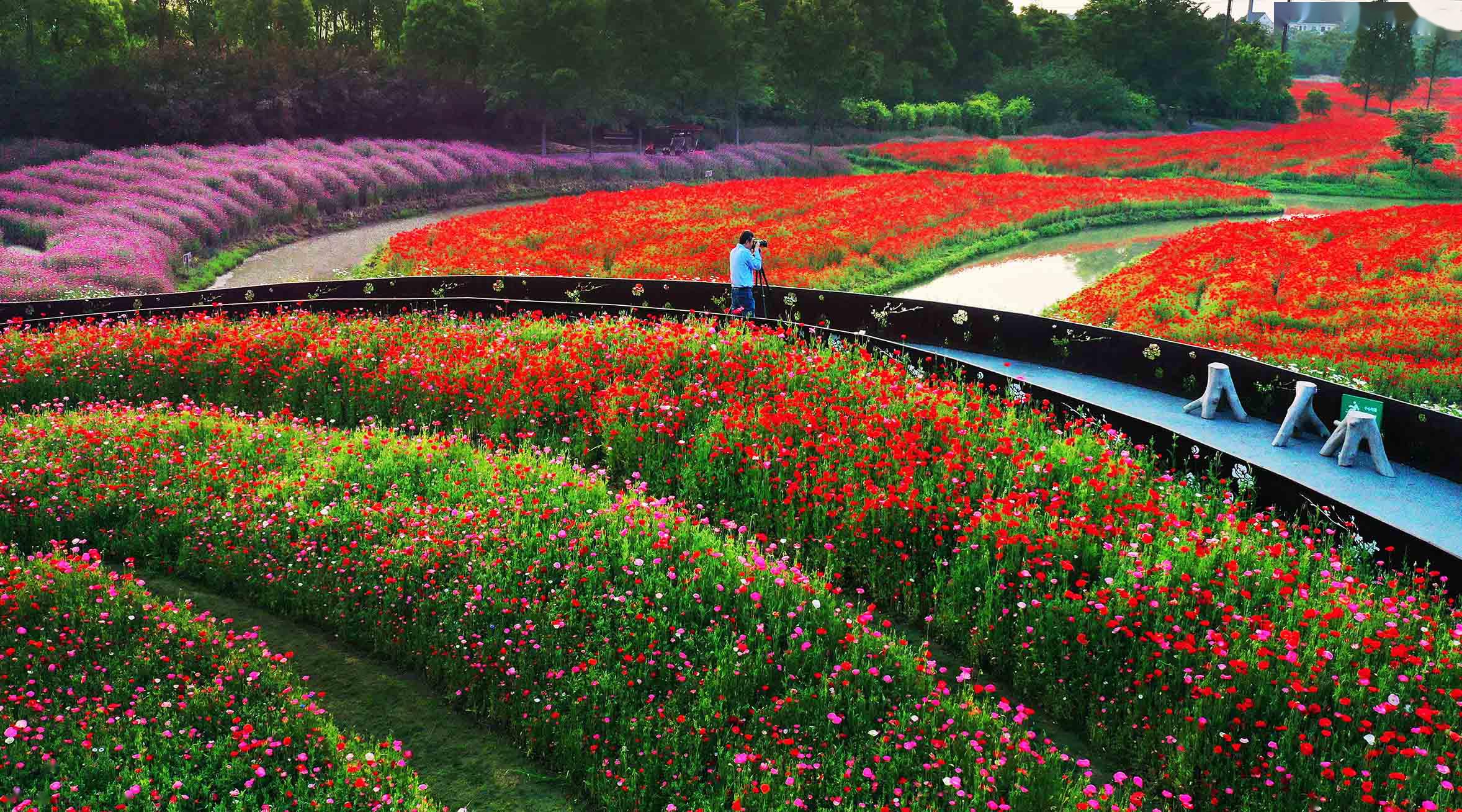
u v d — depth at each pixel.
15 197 30.80
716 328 14.89
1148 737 6.55
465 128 55.81
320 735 6.56
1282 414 13.14
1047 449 10.35
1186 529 8.58
